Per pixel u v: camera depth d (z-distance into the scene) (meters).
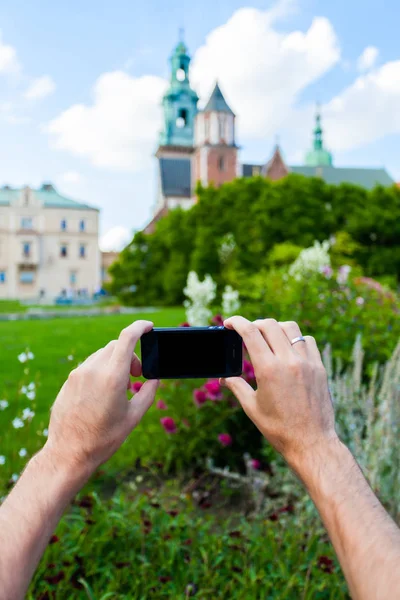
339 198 27.19
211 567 1.97
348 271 5.30
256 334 0.79
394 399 2.32
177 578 1.95
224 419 3.32
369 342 4.27
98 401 0.75
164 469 3.19
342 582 1.85
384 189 28.64
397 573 0.58
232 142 60.19
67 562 1.93
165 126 82.06
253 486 2.62
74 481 0.73
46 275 63.16
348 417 2.42
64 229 63.72
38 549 0.66
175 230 28.25
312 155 96.12
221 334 1.00
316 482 0.71
